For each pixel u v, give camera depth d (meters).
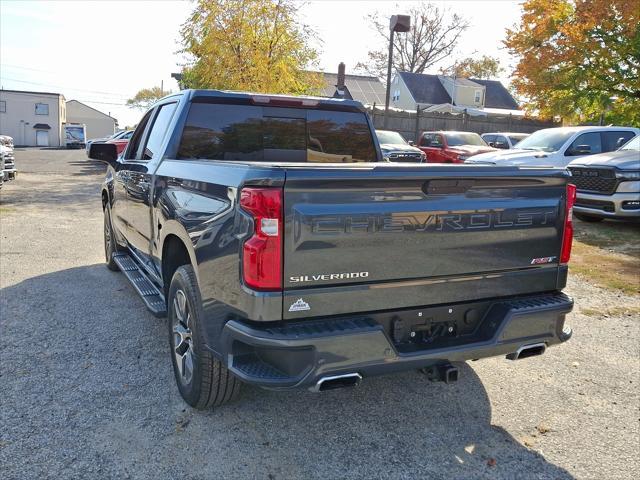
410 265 2.87
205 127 4.27
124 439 3.12
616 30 15.52
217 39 15.35
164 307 4.05
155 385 3.78
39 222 9.99
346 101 4.72
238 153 4.41
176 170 3.66
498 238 3.11
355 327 2.70
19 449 2.99
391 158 16.27
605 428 3.41
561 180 3.27
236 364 2.78
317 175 2.58
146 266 4.79
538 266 3.29
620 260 7.86
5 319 4.96
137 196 4.74
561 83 16.92
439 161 17.75
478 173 2.93
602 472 2.96
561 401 3.75
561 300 3.29
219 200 2.88
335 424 3.37
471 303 3.14
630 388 3.97
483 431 3.35
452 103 45.66
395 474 2.90
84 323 4.91
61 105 69.81
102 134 87.38
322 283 2.68
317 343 2.61
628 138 11.66
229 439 3.16
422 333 3.03
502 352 3.12
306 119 4.62
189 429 3.25
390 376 4.07
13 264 6.93
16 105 66.62
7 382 3.76
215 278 2.89
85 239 8.64
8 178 14.73
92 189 15.66
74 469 2.84
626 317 5.51
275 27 15.72
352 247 2.71
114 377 3.88
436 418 3.48
